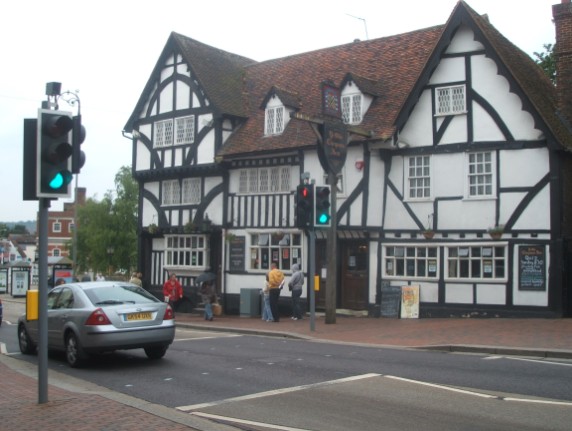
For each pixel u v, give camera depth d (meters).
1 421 6.97
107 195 54.41
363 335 15.82
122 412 7.42
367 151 20.98
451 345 13.12
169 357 12.52
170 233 26.62
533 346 12.68
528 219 18.34
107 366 11.58
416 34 23.81
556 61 20.75
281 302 23.00
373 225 20.81
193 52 26.92
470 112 19.45
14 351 14.47
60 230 81.88
